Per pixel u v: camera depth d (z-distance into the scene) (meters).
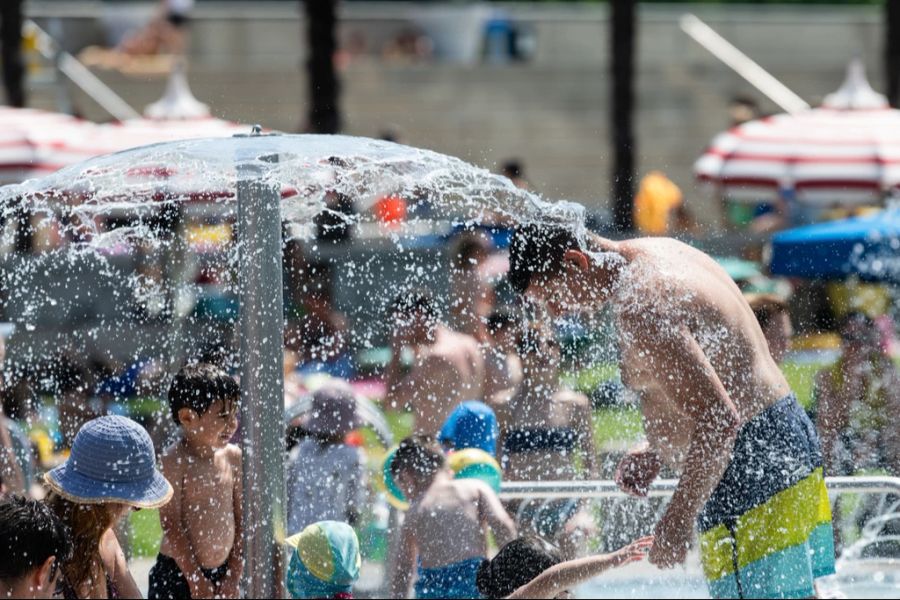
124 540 12.79
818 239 21.92
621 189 35.06
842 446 13.83
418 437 13.10
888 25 38.28
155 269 18.86
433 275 17.80
